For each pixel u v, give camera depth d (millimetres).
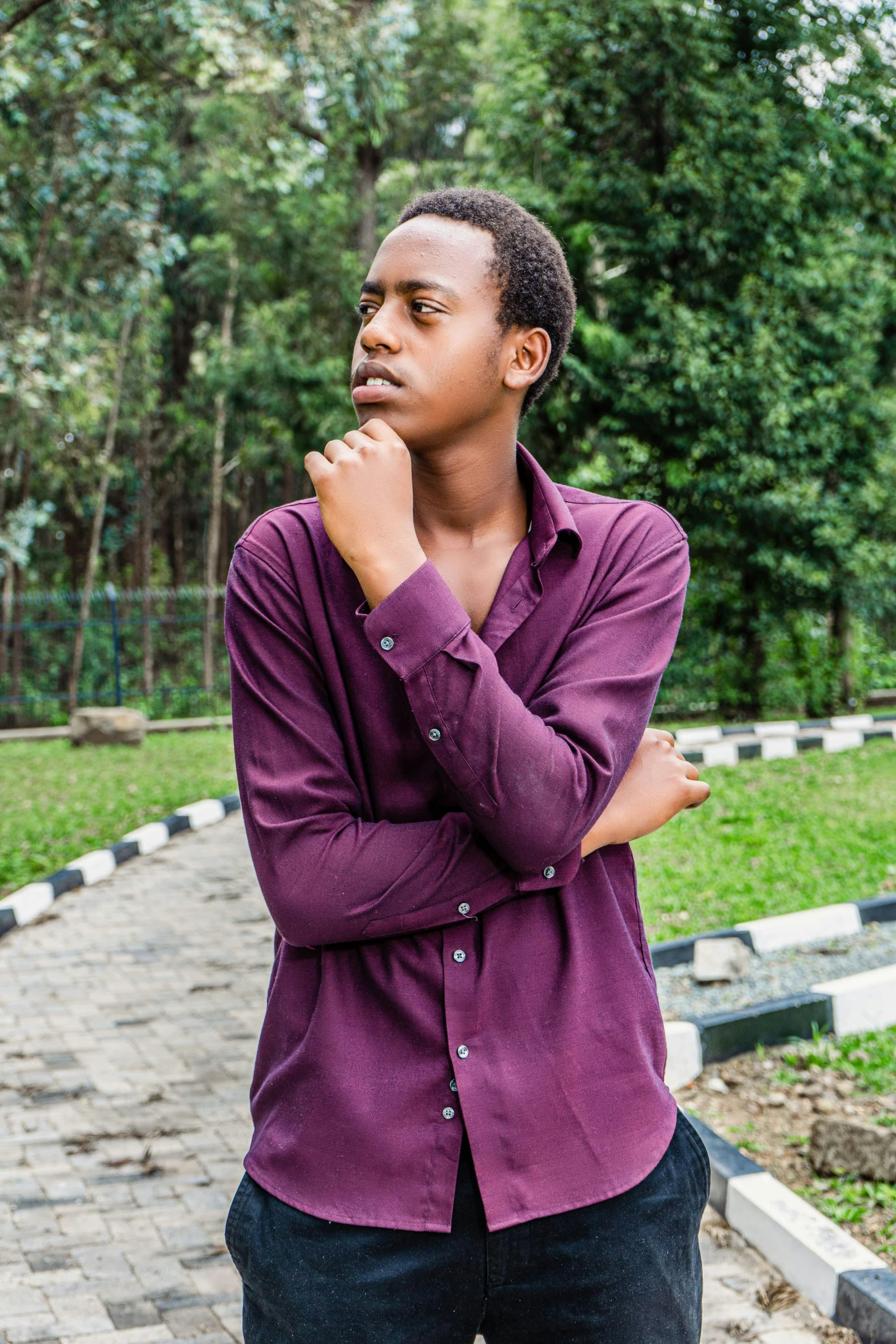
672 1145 1340
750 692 17328
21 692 19594
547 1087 1251
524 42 15656
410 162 20672
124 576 25953
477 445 1318
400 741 1298
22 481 20500
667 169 15172
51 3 10352
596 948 1327
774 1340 3076
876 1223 3520
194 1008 5996
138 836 9734
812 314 15938
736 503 15617
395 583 1200
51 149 13836
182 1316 3375
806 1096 4441
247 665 1329
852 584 16250
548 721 1259
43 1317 3354
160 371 23391
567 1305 1261
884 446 16125
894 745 13945
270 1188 1273
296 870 1249
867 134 15836
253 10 9781
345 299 18406
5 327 11469
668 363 15500
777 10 15359
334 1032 1274
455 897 1243
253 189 12945
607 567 1369
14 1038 5582
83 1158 4363
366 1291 1229
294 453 18516
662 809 1379
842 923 6500
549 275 1306
